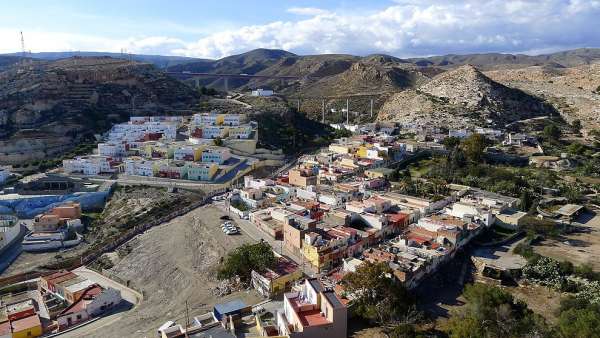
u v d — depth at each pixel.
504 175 165.62
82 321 102.75
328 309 69.19
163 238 142.75
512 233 121.75
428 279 98.31
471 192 150.88
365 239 118.44
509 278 100.50
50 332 98.38
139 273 125.62
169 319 95.31
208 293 105.75
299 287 91.88
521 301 86.31
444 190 153.38
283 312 78.50
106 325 97.50
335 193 149.88
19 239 154.62
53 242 148.38
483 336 71.00
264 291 98.88
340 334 68.88
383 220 124.44
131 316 101.19
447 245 109.06
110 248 145.62
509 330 73.56
